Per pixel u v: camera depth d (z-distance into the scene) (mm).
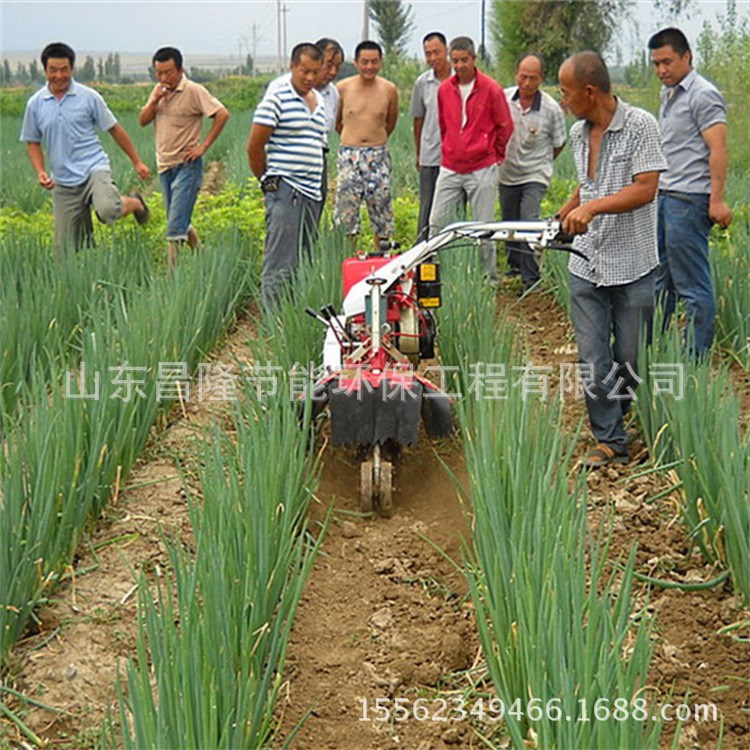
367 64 11023
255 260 10883
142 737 3455
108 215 10305
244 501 4723
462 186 10227
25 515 4941
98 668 4633
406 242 12234
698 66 18812
